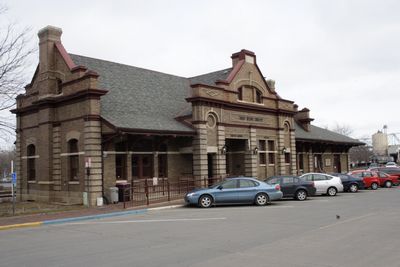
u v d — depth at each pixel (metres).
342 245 9.38
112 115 22.03
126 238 11.18
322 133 41.78
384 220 13.34
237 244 9.84
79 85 21.92
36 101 24.50
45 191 24.19
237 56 30.09
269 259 8.21
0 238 12.10
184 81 32.19
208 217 15.36
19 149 27.33
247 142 29.11
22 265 8.30
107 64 27.03
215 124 26.31
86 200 21.05
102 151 21.55
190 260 8.29
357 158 103.69
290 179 22.47
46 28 24.47
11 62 24.05
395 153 99.69
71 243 10.68
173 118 25.84
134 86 26.73
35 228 14.23
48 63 24.20
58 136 23.66
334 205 18.62
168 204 20.45
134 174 23.41
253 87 30.09
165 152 25.25
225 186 19.64
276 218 14.51
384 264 7.57
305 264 7.74
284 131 33.09
